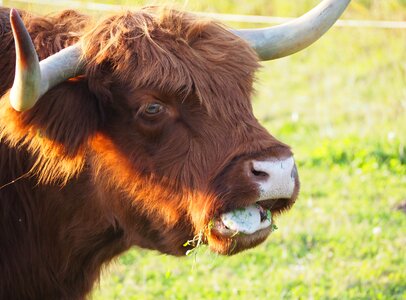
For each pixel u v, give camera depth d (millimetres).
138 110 9930
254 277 15742
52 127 9836
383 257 16078
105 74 10031
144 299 15000
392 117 24547
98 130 10164
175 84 9844
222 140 9898
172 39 10148
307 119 25219
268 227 9930
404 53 27000
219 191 9711
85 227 10891
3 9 11266
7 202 10820
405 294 14586
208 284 15523
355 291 14812
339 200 19125
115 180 10352
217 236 9867
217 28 10500
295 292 14750
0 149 10656
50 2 20594
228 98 10031
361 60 28375
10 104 9461
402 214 18188
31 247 10977
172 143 9984
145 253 16797
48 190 10758
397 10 27391
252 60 10453
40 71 9023
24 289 11133
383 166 20828
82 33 10641
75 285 11336
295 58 29672
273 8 30266
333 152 21797
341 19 27828
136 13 10469
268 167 9586
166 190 10094
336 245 16734
